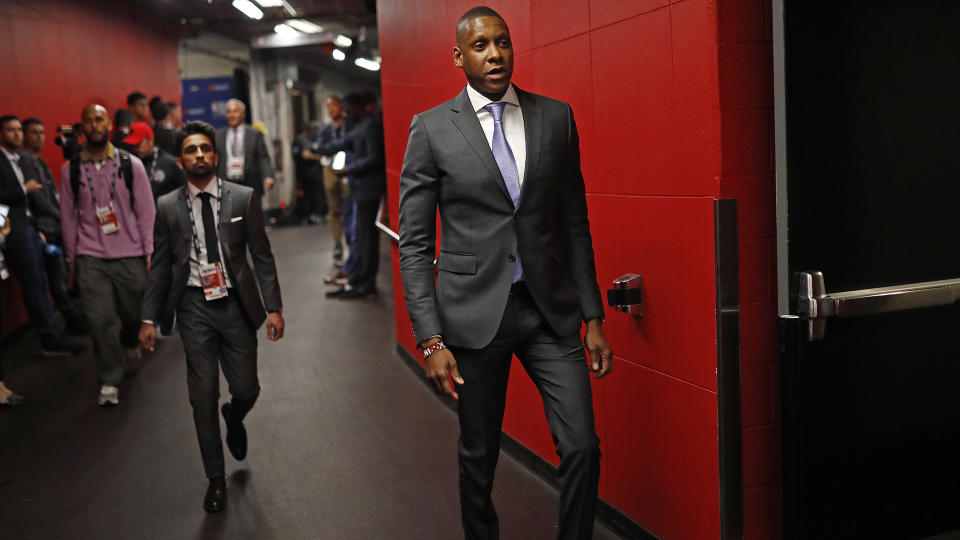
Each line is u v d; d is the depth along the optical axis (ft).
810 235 7.93
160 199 12.37
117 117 26.37
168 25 51.72
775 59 7.71
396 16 19.65
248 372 12.55
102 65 38.37
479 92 8.18
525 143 8.13
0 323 23.59
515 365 13.33
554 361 8.24
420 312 8.13
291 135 74.13
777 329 8.41
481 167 8.04
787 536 8.31
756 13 8.04
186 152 11.92
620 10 9.43
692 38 8.23
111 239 18.38
